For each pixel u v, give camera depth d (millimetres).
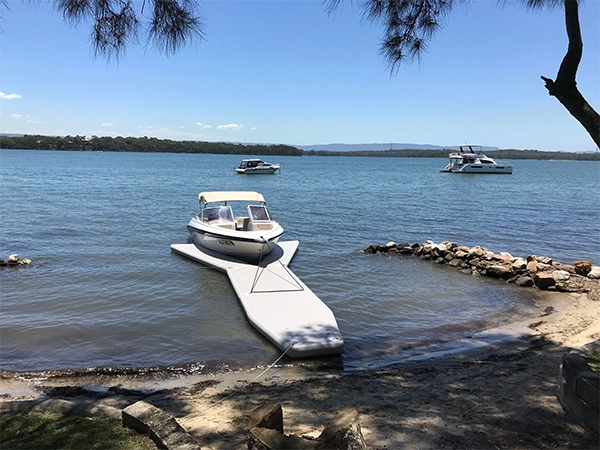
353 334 8797
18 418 4441
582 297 11141
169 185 44188
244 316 9508
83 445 3912
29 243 16172
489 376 6434
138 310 9766
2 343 7945
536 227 22641
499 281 12664
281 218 24016
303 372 7066
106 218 22266
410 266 14211
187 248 15375
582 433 4383
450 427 4668
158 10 4949
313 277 12781
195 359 7504
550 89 4512
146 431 4074
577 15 4238
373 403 5543
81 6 4688
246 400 5816
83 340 8156
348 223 22797
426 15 5801
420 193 41500
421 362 7379
